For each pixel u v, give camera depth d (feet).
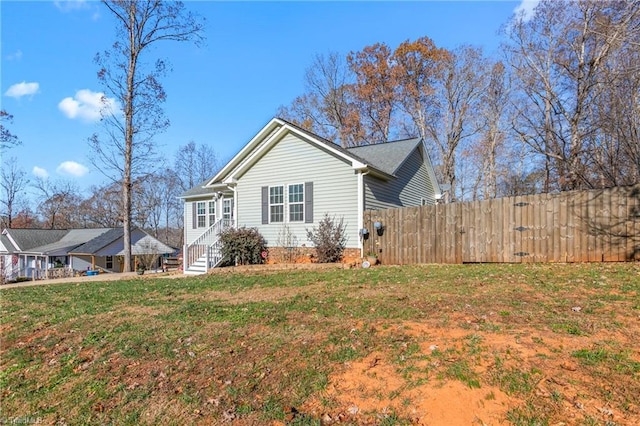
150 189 136.15
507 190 89.81
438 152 102.68
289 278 30.73
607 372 10.13
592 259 28.73
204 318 18.94
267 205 45.98
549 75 65.98
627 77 42.60
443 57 96.73
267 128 45.93
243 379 12.14
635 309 14.73
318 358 12.84
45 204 143.64
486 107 91.81
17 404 12.42
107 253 94.68
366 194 40.91
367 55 106.11
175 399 11.53
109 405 11.77
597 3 50.60
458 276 24.98
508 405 9.24
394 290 21.91
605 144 57.31
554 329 13.11
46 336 18.53
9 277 96.63
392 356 12.30
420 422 9.09
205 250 45.96
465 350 12.03
